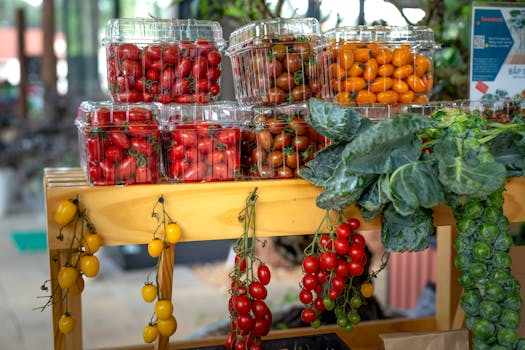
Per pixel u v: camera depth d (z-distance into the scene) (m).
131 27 1.64
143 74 1.64
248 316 1.42
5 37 13.88
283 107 1.62
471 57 1.95
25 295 4.85
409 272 3.90
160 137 1.56
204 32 1.70
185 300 4.92
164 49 1.63
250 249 1.49
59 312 1.51
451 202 1.41
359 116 1.46
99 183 1.47
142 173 1.49
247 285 1.45
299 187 1.56
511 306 1.37
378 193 1.43
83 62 8.90
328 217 1.51
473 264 1.38
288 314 2.68
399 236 1.50
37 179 8.67
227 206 1.52
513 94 1.99
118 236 1.46
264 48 1.66
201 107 1.59
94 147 1.46
